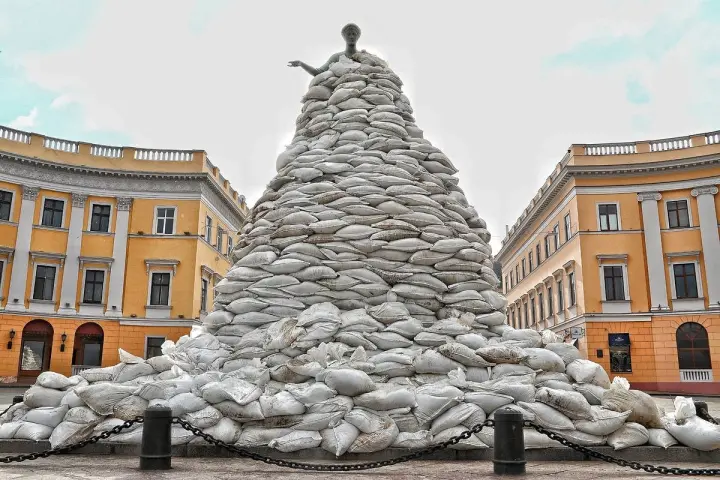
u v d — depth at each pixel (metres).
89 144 26.94
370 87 7.82
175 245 26.86
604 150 26.41
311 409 4.62
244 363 5.62
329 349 5.49
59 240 26.02
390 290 6.15
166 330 26.16
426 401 4.71
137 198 27.11
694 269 24.70
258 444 4.57
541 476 4.00
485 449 4.60
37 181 25.98
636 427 4.71
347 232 6.30
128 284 26.44
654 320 24.75
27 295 25.17
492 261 7.07
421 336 5.67
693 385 23.64
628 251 25.47
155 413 4.28
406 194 6.59
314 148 7.37
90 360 25.92
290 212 6.58
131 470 4.12
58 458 4.59
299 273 6.20
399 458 4.07
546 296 31.05
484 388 4.88
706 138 25.11
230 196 31.12
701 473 3.92
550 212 30.42
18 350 24.66
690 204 25.12
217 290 6.50
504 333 6.09
